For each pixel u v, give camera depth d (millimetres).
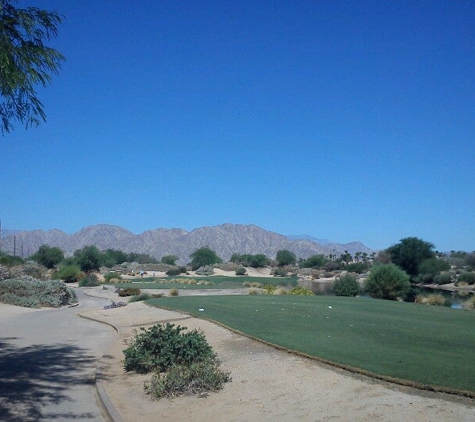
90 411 9391
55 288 35344
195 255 116000
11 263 56312
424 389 8820
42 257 93500
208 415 8680
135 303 30234
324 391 9289
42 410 9414
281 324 17453
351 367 10430
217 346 14516
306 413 8242
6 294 34000
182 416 8766
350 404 8430
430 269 60406
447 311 22547
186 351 11797
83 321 24172
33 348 16297
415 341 13664
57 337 18797
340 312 21359
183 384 10125
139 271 99688
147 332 12562
